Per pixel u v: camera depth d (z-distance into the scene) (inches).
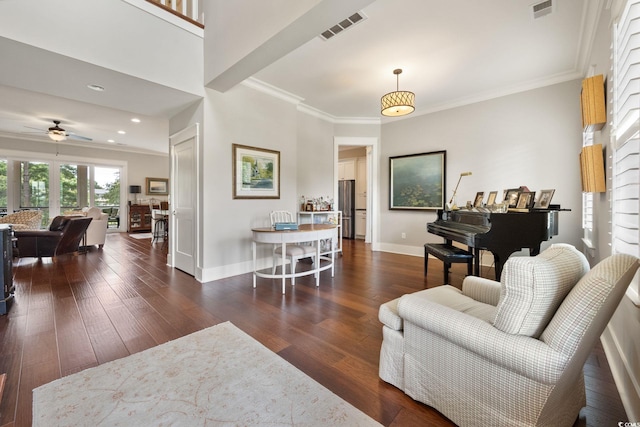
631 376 56.3
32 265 176.1
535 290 41.6
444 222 151.8
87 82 120.1
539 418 40.9
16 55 98.0
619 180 73.0
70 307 106.6
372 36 115.6
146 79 118.3
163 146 336.8
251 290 128.4
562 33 114.3
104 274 154.9
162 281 141.9
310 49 125.3
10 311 102.3
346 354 75.2
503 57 133.0
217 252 146.2
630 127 61.9
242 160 155.4
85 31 102.7
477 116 180.7
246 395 58.7
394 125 221.3
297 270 166.9
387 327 63.4
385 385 62.6
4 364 69.3
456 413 50.3
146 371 66.7
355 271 164.4
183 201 160.9
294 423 51.6
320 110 209.3
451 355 51.0
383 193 228.2
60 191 311.1
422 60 135.3
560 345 38.6
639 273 55.7
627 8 63.7
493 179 174.7
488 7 98.7
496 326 45.1
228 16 118.3
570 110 150.6
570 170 151.0
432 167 200.5
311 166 208.4
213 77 129.6
